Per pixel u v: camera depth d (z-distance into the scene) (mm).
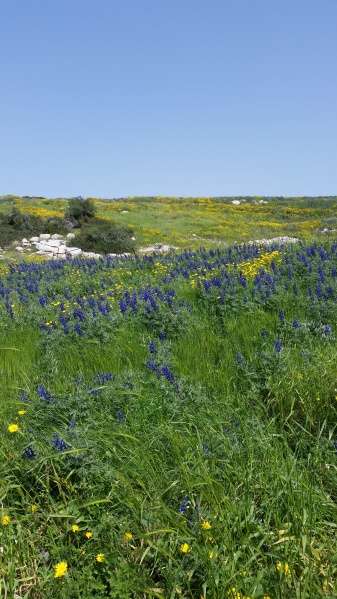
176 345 6797
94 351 6797
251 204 65750
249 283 10227
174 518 3119
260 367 5160
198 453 3609
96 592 2826
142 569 2934
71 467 3611
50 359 6539
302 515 3064
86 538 3189
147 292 10055
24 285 15414
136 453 3689
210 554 2742
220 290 8953
